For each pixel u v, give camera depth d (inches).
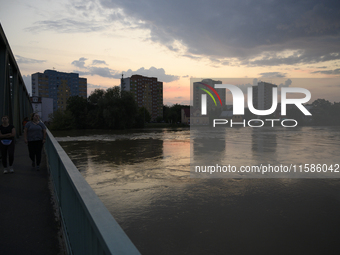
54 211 153.8
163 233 271.3
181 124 3233.3
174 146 1045.2
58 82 5216.5
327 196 391.9
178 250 240.2
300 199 378.6
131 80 5826.8
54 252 108.9
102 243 38.0
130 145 1087.6
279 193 406.3
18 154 352.2
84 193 60.6
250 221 302.2
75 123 2504.9
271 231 277.9
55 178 172.2
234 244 250.4
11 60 458.0
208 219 305.9
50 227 133.1
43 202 168.7
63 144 1138.0
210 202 363.3
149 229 280.1
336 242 255.3
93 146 1055.6
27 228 131.7
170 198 380.5
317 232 275.9
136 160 707.4
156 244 250.2
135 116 2495.1
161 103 6628.9
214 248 242.8
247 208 342.0
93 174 535.8
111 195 394.3
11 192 188.5
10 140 243.9
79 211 72.3
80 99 2687.0
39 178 228.1
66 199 107.1
